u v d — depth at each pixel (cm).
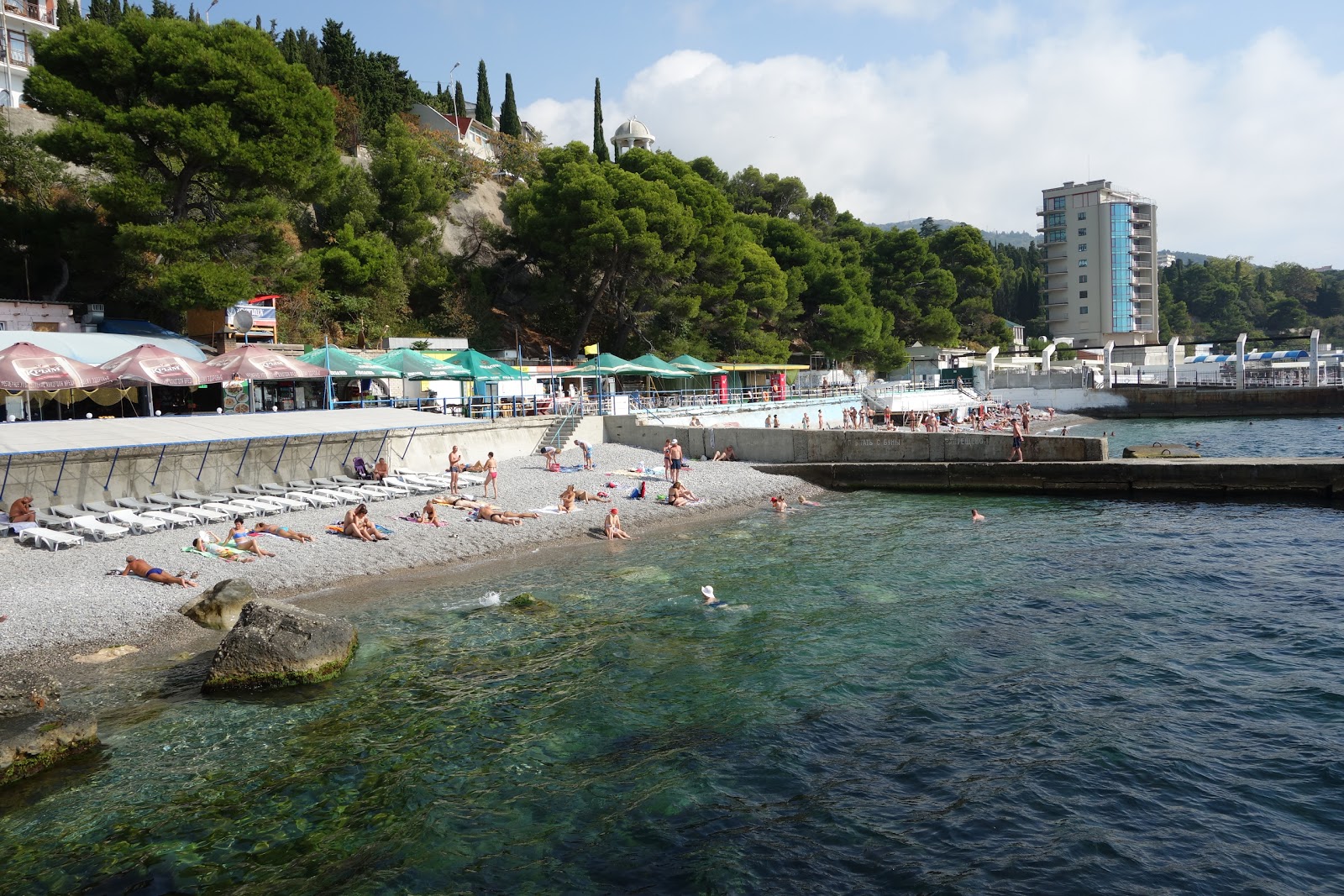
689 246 5856
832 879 845
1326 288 18412
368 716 1223
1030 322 14588
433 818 960
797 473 3622
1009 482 3325
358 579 1980
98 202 3400
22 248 3819
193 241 3472
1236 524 2541
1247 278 18238
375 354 4175
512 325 6119
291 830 939
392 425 2848
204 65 3488
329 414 2983
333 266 4944
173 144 3453
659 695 1300
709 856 884
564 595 1852
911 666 1412
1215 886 828
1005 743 1131
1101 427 6650
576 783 1038
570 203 5419
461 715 1228
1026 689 1309
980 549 2281
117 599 1667
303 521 2375
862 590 1873
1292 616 1628
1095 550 2241
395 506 2642
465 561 2169
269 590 1844
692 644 1528
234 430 2544
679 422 4291
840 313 7288
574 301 6041
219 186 3781
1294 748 1098
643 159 6425
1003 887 830
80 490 2270
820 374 7012
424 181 5859
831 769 1069
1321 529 2422
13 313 3244
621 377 5441
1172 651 1462
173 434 2400
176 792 1018
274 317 3878
